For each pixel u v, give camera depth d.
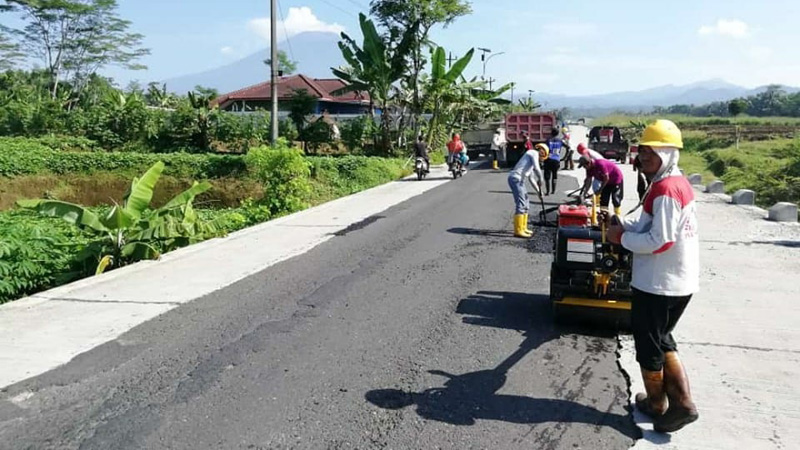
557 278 5.71
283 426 3.97
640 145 3.76
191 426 3.97
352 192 18.44
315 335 5.66
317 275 7.91
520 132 25.17
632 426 3.99
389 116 29.56
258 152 15.23
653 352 3.80
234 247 9.78
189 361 5.05
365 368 4.90
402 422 4.03
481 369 4.89
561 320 5.98
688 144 56.59
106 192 23.97
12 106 32.84
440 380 4.68
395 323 5.99
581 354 5.21
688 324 5.91
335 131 30.86
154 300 6.82
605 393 4.47
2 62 49.12
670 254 3.69
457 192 17.02
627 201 14.48
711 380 4.66
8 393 4.46
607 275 5.51
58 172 24.53
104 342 5.49
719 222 11.67
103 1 50.84
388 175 21.28
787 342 5.45
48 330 5.81
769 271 7.93
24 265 8.02
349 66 29.00
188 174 23.23
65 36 50.97
